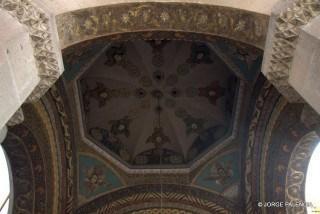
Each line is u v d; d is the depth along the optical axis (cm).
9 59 447
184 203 1055
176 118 1212
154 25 620
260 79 945
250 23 578
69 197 1016
